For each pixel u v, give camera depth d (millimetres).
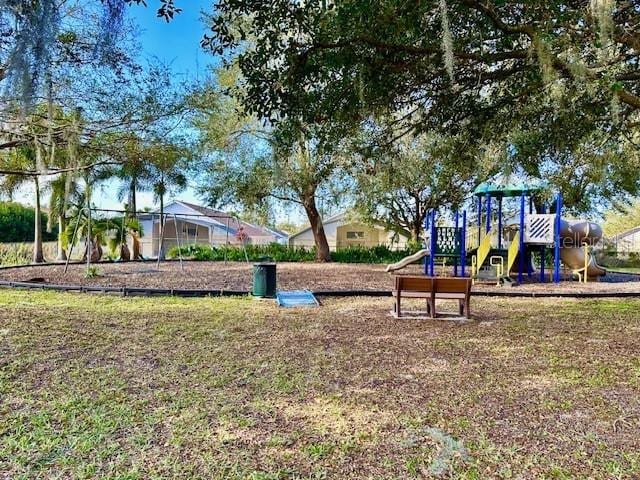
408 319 6070
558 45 3832
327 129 4566
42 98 5504
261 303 7379
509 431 2570
